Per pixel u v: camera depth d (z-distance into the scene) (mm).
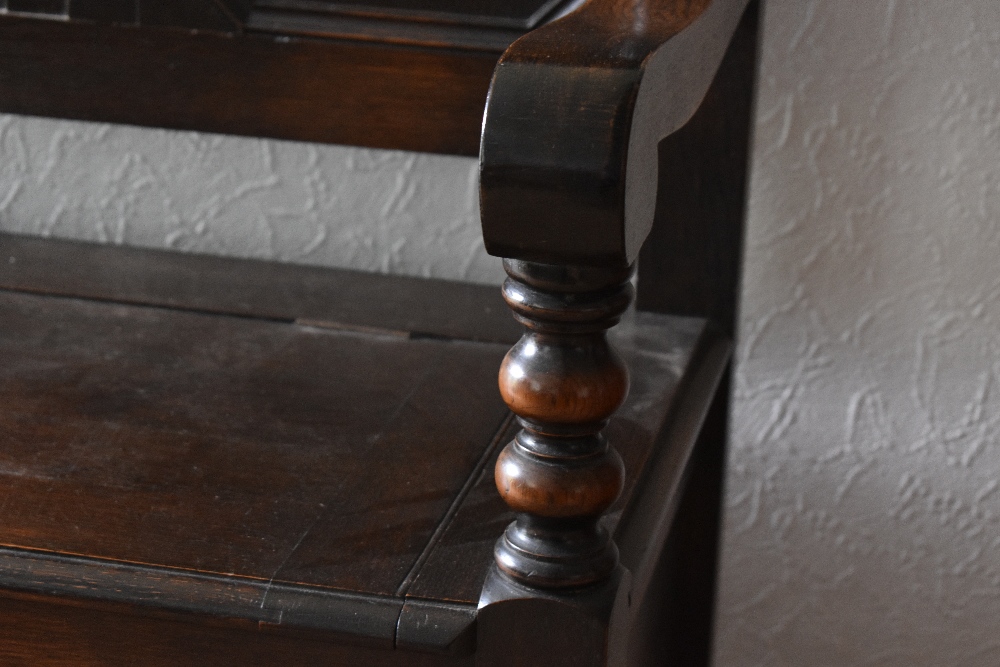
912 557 1806
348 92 1656
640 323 1631
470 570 1228
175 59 1675
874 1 1619
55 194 1859
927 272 1688
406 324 1604
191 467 1341
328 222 1805
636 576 1227
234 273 1725
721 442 1694
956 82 1627
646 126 1092
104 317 1593
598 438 1183
